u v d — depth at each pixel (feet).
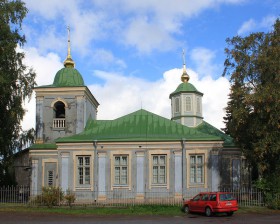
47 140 140.15
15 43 110.93
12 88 114.32
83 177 123.95
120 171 123.13
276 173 107.65
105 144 124.06
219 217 87.66
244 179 133.28
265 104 100.17
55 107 143.23
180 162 122.11
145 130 128.06
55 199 106.11
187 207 96.17
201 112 167.63
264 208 103.86
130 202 120.26
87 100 147.84
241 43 110.63
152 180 122.11
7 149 117.39
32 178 136.87
